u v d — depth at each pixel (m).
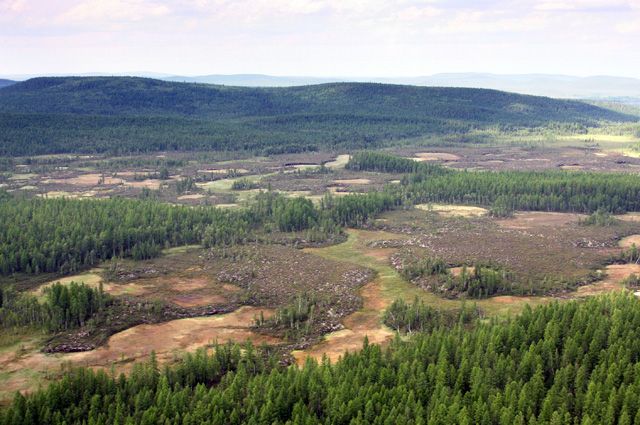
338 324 140.88
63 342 128.38
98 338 131.25
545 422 89.94
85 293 143.75
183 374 109.00
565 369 101.19
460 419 89.94
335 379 101.44
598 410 92.81
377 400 96.19
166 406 94.56
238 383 102.19
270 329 138.62
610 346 107.00
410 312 137.38
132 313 144.25
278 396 96.44
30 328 134.75
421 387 100.06
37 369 117.38
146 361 121.88
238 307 152.38
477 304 151.25
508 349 111.94
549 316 122.12
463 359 104.38
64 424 89.69
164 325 140.12
